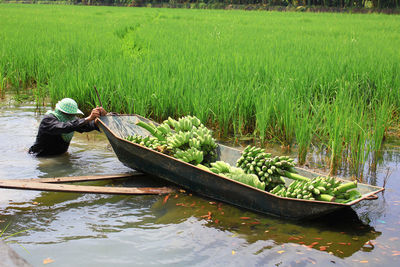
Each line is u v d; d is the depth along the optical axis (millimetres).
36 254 3666
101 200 4918
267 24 28422
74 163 6188
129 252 3734
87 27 23578
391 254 3766
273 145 7438
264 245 3900
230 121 8203
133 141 5883
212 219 4449
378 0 59656
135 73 9305
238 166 5332
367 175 5898
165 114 8461
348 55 11945
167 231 4156
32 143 7000
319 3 70812
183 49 13125
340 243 3953
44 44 14969
